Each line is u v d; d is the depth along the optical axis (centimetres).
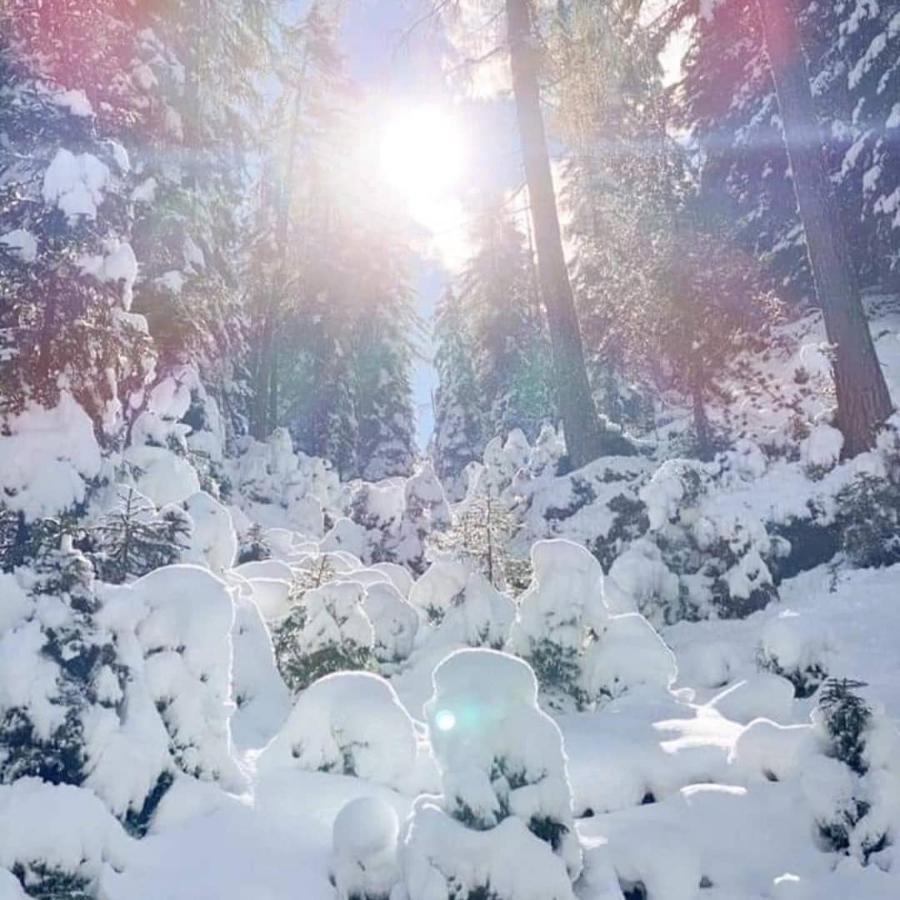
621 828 500
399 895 412
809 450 1298
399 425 4072
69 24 1022
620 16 1744
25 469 790
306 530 1888
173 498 977
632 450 1630
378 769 535
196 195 1780
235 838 462
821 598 1041
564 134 1908
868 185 2133
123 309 962
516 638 749
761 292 2033
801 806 524
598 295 2481
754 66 2539
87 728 466
